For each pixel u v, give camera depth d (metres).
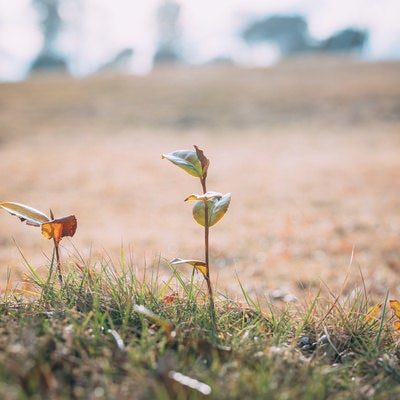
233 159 17.67
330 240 7.59
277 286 5.26
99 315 1.87
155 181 13.76
